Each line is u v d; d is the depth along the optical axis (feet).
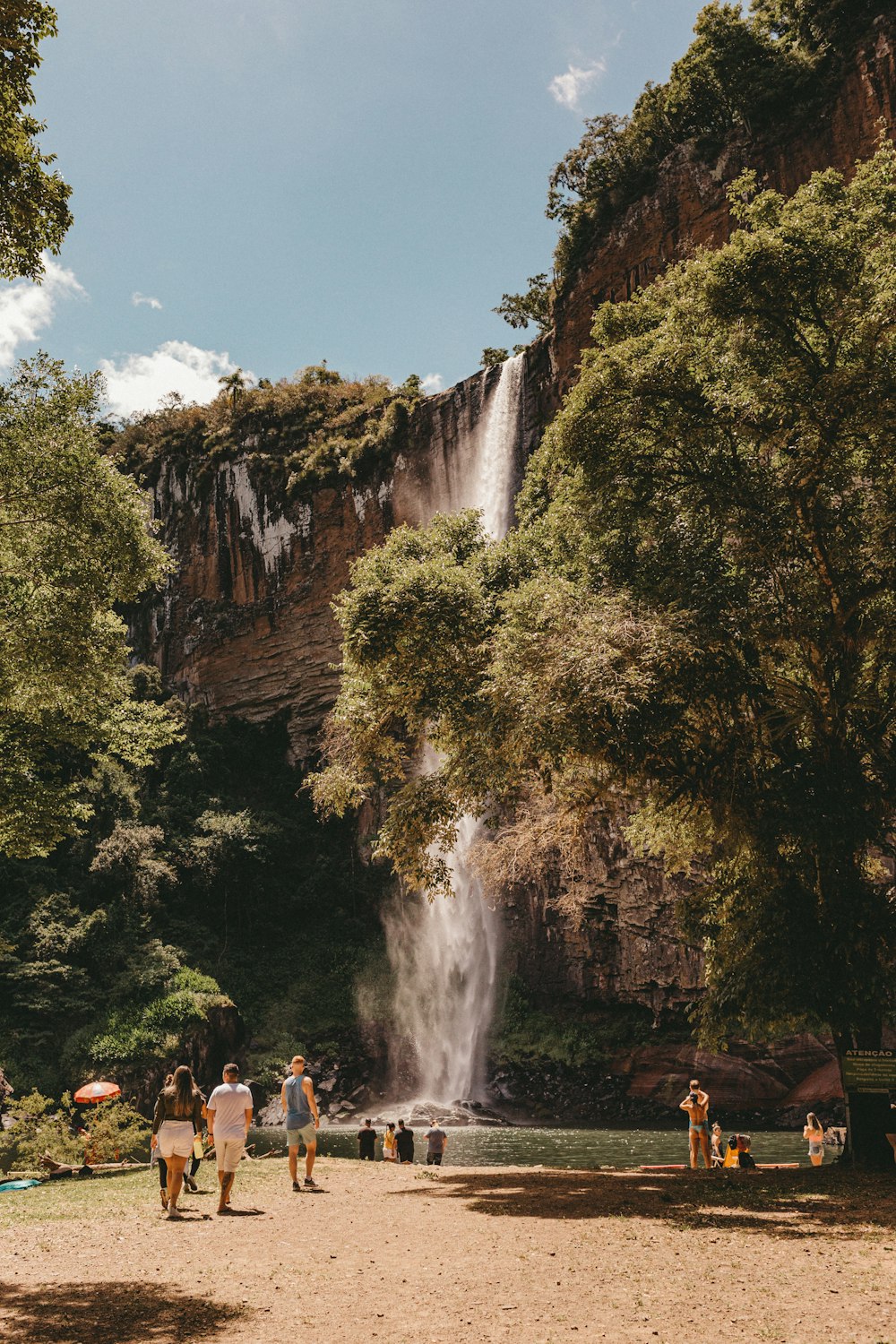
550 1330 18.85
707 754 47.14
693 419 52.80
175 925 188.44
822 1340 18.02
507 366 207.41
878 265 51.03
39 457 58.75
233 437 256.93
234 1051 171.94
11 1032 154.51
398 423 226.38
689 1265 24.73
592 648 43.01
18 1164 66.54
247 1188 43.39
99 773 190.80
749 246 50.65
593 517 55.47
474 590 54.85
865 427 48.65
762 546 50.31
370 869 207.51
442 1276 23.86
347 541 231.30
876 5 154.51
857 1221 31.60
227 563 248.93
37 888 173.27
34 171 36.24
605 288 181.37
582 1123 140.56
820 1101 125.59
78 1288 23.16
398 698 57.06
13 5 32.76
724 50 164.14
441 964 186.29
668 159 176.14
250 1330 19.15
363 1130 67.51
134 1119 70.08
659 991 148.66
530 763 52.90
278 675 237.25
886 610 51.98
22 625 58.95
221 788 225.15
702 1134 55.21
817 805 47.42
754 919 50.44
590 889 158.71
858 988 47.73
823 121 154.92
